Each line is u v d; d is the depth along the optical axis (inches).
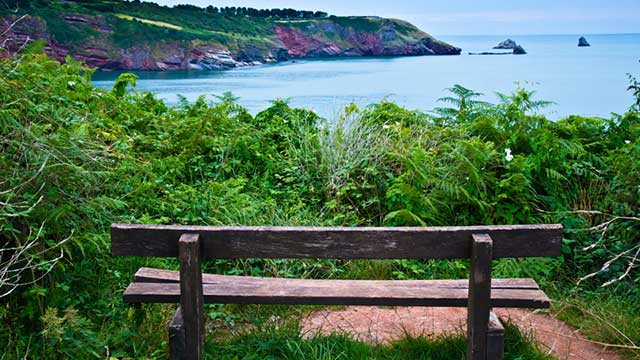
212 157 241.8
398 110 282.2
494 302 126.1
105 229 166.7
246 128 259.1
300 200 219.1
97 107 247.4
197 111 284.2
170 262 180.5
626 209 192.1
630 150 210.7
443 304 124.7
